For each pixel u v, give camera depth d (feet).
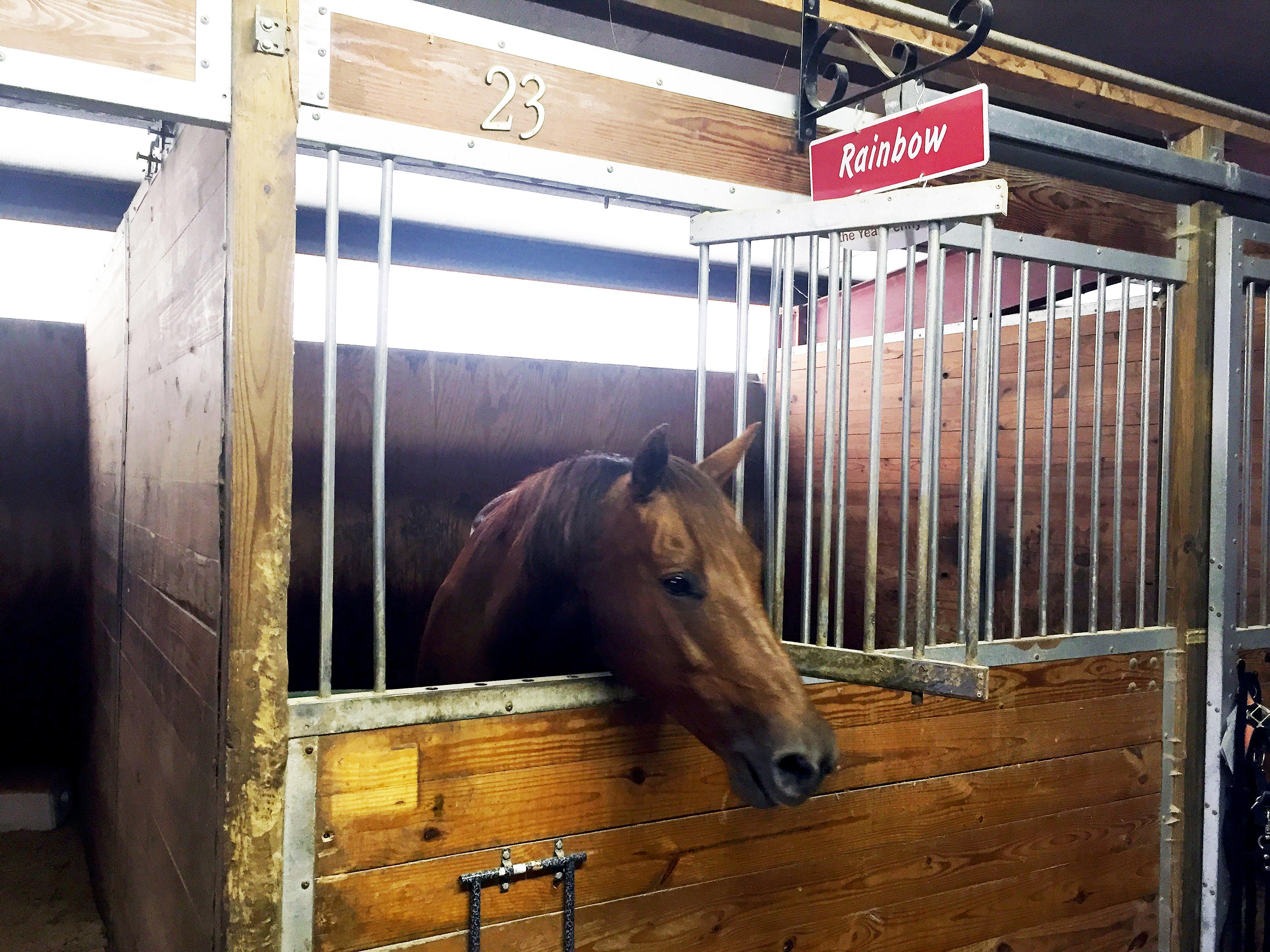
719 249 9.86
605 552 3.48
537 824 3.41
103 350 6.98
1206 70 7.16
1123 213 5.15
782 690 3.02
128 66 2.74
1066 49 6.79
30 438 8.80
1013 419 6.95
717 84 3.93
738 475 3.83
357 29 3.11
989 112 4.42
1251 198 5.60
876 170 3.57
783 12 4.64
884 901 4.35
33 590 8.84
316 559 8.84
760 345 11.14
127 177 7.70
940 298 3.42
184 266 3.80
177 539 3.83
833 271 3.62
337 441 8.84
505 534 4.44
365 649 9.17
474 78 3.34
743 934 3.94
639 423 10.34
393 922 3.14
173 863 3.80
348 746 3.02
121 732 5.50
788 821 4.03
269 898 2.88
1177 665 5.33
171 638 3.93
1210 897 5.36
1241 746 5.24
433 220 8.48
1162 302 5.58
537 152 3.48
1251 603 5.87
